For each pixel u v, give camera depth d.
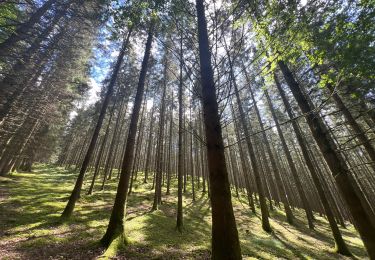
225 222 3.01
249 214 19.31
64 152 46.91
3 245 7.52
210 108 3.67
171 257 8.23
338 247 11.95
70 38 14.82
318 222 23.83
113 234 8.61
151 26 5.03
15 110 14.87
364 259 11.32
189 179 37.06
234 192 31.73
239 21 4.15
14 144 21.22
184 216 15.85
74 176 30.97
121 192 9.42
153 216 14.15
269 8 3.95
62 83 18.55
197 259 8.39
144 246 8.88
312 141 23.53
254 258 8.97
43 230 9.48
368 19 3.55
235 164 36.88
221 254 2.86
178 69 16.75
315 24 4.07
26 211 11.94
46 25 13.08
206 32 4.23
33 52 12.52
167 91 25.23
